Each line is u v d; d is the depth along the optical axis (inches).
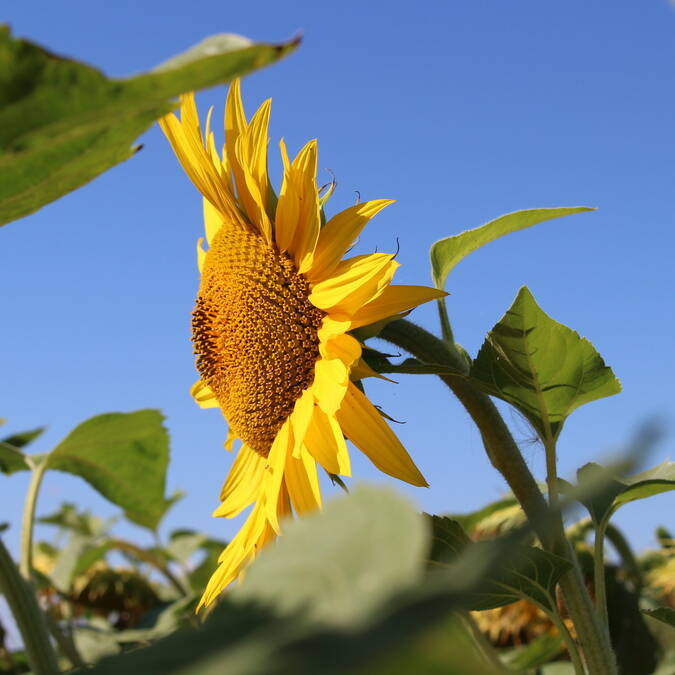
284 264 34.0
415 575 9.1
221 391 35.6
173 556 67.4
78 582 63.8
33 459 47.1
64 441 45.6
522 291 31.3
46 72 18.7
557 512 11.2
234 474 37.4
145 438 47.1
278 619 9.3
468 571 8.2
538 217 33.2
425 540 9.7
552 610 30.1
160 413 46.1
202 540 67.8
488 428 32.0
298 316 33.7
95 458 47.6
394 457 31.5
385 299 32.0
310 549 10.0
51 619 50.3
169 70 18.7
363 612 8.1
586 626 30.3
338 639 7.6
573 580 30.4
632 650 44.3
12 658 53.4
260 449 34.8
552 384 31.9
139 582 64.9
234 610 9.8
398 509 10.0
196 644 9.5
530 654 43.0
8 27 17.8
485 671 7.9
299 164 33.4
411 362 32.2
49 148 21.9
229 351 34.4
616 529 46.3
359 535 9.9
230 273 34.5
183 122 34.0
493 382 31.8
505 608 47.8
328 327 32.7
